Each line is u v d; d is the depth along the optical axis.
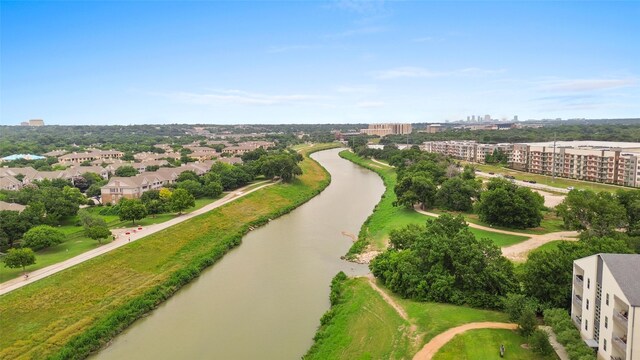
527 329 47.47
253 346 53.59
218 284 73.88
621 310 39.72
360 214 125.31
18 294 61.44
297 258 86.56
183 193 113.88
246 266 82.56
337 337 53.22
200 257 84.44
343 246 94.19
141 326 59.53
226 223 109.50
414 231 76.12
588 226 85.06
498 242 86.88
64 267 72.12
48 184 143.88
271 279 75.62
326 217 122.25
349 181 188.38
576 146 191.38
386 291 64.38
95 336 54.91
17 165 194.50
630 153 155.50
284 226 112.81
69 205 105.94
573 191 93.44
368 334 52.28
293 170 164.75
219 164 176.00
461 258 60.56
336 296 65.62
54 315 58.81
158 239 89.56
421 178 118.94
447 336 48.97
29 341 52.97
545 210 108.94
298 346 53.47
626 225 85.12
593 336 44.06
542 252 57.53
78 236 93.88
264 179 173.25
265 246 95.12
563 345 45.34
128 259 78.75
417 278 61.50
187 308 64.81
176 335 56.75
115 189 133.88
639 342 37.66
